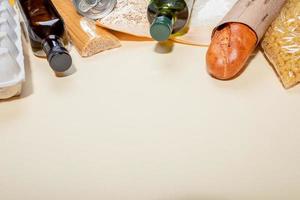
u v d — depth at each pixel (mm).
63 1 595
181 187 359
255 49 543
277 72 492
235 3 531
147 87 486
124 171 377
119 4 563
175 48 553
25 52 551
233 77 497
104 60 536
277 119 433
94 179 371
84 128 431
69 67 476
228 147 400
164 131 422
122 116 445
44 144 414
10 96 469
